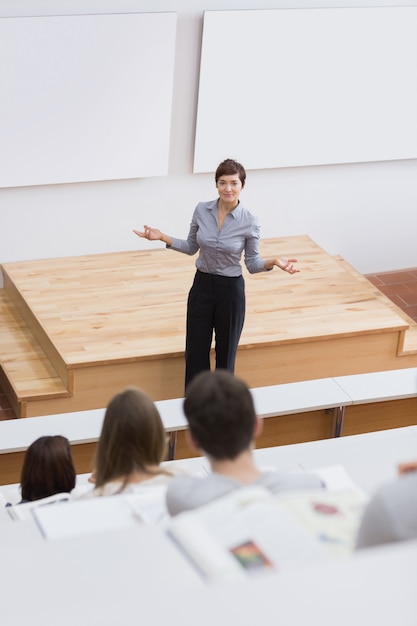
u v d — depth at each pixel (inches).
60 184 273.9
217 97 275.9
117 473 103.0
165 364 234.4
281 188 297.0
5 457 168.4
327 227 307.1
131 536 55.1
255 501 59.1
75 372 227.6
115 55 261.9
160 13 260.7
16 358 241.9
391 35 284.5
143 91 268.4
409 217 315.0
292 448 142.7
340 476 93.0
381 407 185.9
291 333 242.4
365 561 36.8
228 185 195.5
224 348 213.6
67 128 266.1
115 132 270.8
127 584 51.4
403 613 35.2
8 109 259.0
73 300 256.4
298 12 272.8
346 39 280.8
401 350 253.4
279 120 284.5
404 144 300.7
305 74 281.3
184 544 54.4
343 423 183.9
